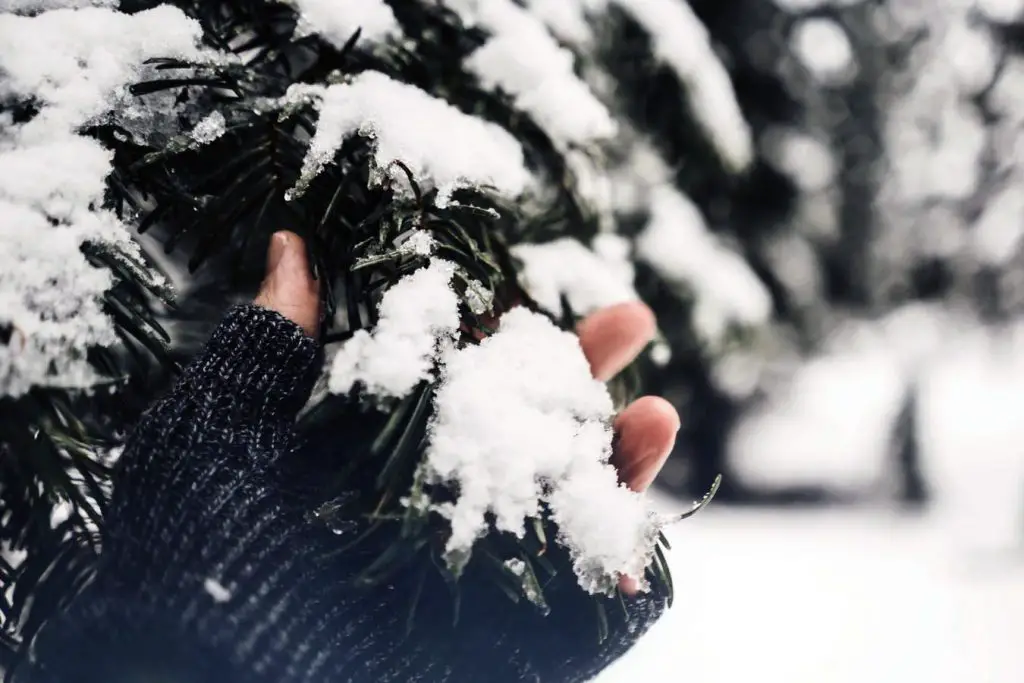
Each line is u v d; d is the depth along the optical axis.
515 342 0.38
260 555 0.36
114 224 0.36
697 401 2.23
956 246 2.49
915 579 1.90
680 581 1.73
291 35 0.43
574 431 0.38
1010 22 2.35
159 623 0.35
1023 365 3.72
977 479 3.01
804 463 2.94
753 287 1.13
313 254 0.40
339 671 0.36
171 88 0.39
